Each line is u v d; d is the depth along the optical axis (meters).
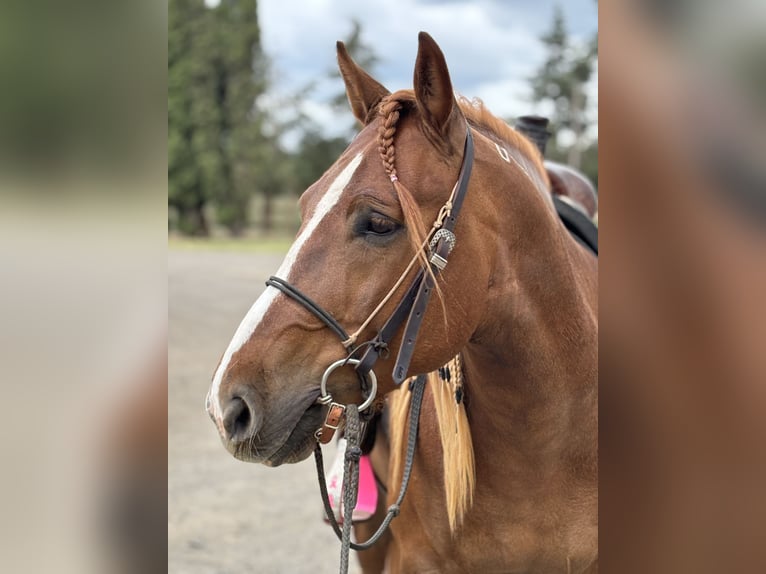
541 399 1.58
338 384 1.40
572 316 1.61
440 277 1.41
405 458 1.82
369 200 1.37
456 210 1.42
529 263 1.55
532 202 1.55
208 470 4.73
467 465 1.63
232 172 26.58
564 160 26.48
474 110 1.68
